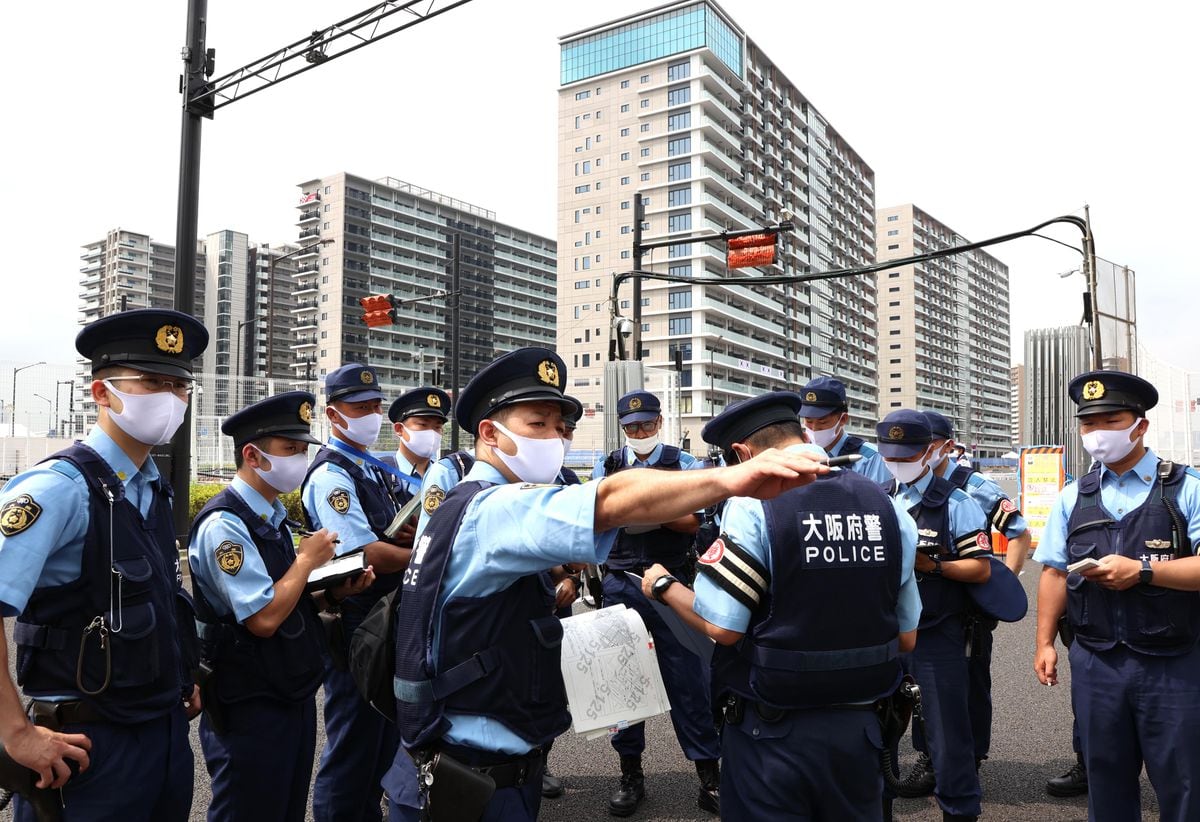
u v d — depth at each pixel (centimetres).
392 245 10781
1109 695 290
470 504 177
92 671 200
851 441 451
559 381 200
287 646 265
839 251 9756
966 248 1178
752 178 8094
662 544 436
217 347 11031
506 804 175
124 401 217
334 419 388
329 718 324
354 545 341
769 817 222
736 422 250
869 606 221
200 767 441
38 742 187
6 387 1373
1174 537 282
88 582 203
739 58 7869
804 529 220
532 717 178
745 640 227
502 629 175
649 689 222
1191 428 1416
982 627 362
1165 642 278
